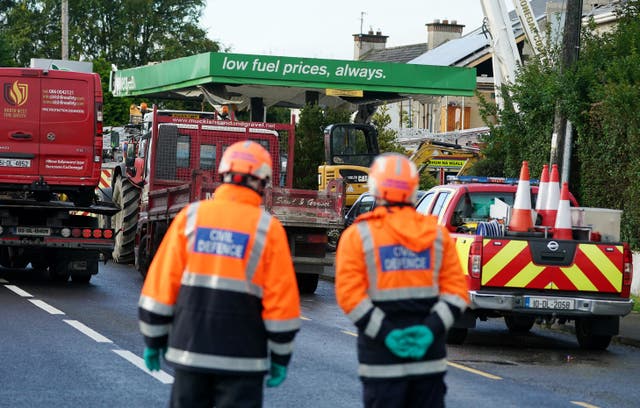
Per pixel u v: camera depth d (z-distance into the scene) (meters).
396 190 12.61
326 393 20.56
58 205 38.25
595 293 27.22
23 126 38.00
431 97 68.00
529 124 46.72
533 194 31.97
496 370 24.36
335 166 61.78
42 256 41.31
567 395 21.34
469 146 78.31
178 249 12.05
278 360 12.01
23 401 19.19
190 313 11.90
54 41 154.50
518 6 58.72
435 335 12.25
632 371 24.77
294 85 62.09
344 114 69.69
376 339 12.19
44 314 30.59
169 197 39.78
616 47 45.31
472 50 113.62
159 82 67.81
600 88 40.38
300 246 39.97
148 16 154.50
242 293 11.89
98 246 38.53
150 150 44.12
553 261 27.11
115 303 33.97
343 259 12.43
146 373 22.08
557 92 41.50
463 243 27.58
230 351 11.80
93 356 23.88
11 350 24.38
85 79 38.56
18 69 37.97
